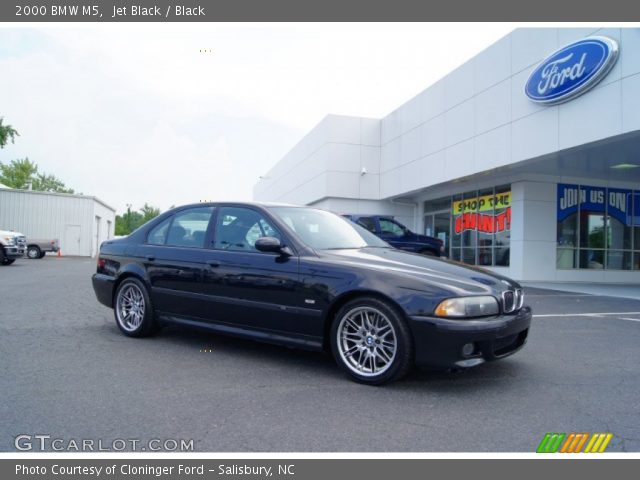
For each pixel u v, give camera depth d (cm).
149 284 545
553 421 334
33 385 388
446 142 1703
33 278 1330
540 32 1261
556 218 1584
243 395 374
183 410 342
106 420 323
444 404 363
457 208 1908
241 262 473
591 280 1639
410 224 2283
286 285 439
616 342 596
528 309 444
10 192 3250
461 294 379
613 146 1150
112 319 676
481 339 373
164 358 476
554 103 1212
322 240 481
